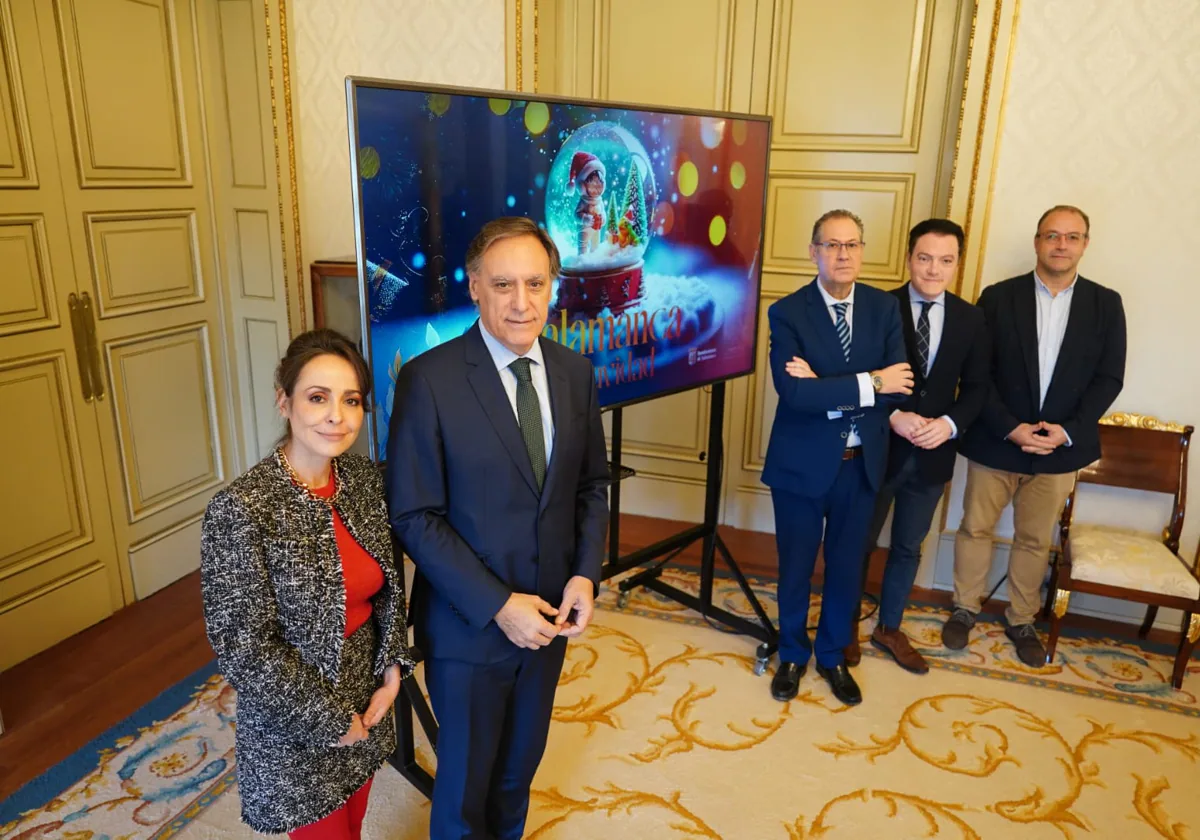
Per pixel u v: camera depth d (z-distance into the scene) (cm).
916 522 277
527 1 335
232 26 315
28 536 275
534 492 164
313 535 141
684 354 273
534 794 222
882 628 293
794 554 259
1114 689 273
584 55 372
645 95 369
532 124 212
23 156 260
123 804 215
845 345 245
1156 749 244
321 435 140
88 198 283
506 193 211
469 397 160
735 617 300
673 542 296
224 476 356
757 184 285
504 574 164
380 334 192
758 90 354
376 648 158
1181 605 268
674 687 270
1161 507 309
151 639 293
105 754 233
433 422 158
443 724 170
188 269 329
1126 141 286
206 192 332
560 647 177
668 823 213
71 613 291
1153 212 288
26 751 234
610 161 234
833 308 246
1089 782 230
